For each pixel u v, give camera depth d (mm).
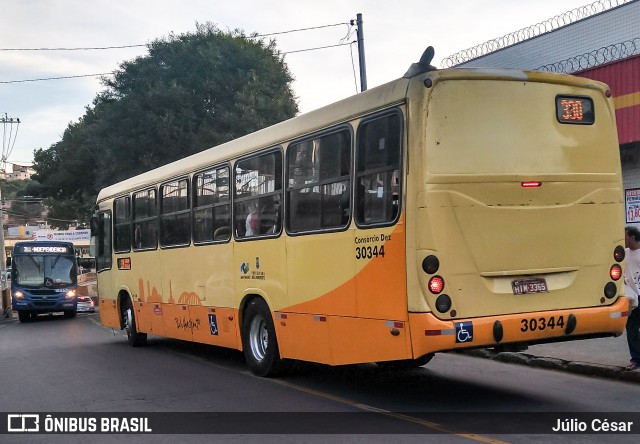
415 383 8828
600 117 7289
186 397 8336
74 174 34719
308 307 8141
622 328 7219
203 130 25797
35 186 39188
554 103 7039
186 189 11586
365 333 7109
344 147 7539
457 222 6488
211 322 10719
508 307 6656
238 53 27516
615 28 13234
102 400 8367
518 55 15336
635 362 8539
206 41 27672
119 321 14797
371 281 7004
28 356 13422
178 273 11867
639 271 8359
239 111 26297
